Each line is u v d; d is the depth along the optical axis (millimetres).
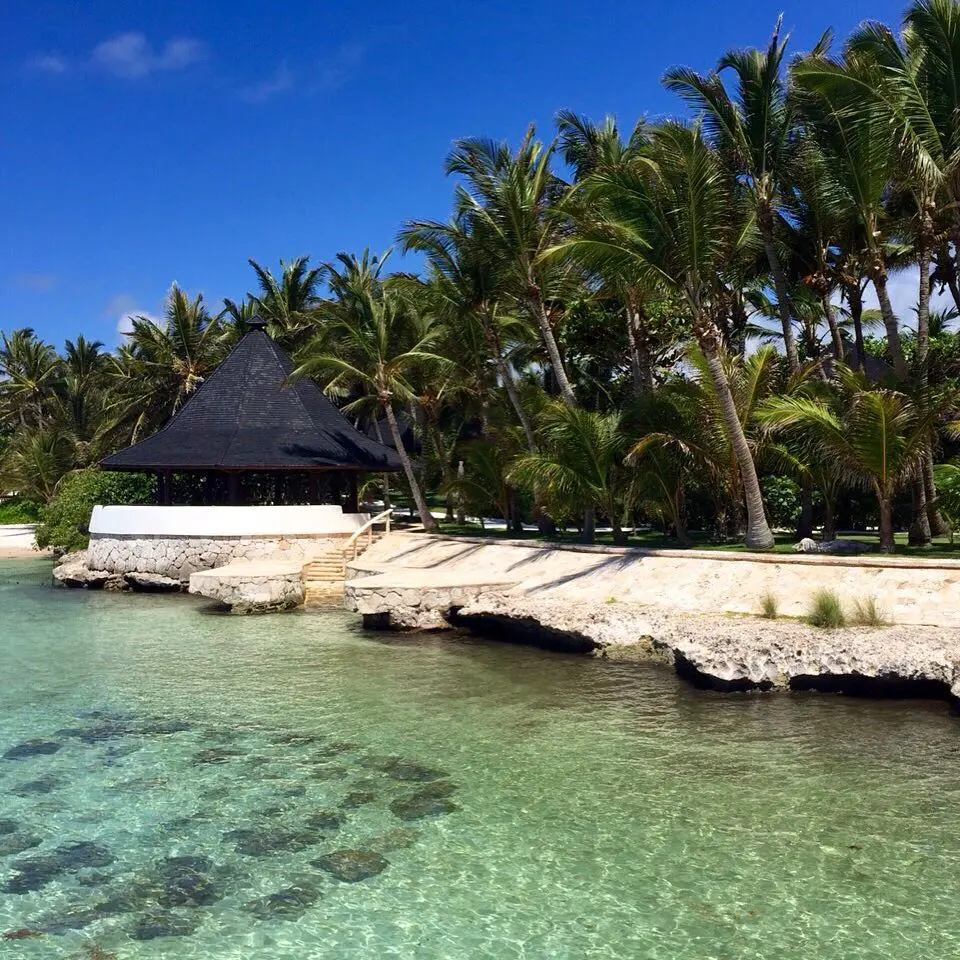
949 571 15305
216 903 7477
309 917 7215
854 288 24234
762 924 6984
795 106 21859
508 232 24266
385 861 8227
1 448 65250
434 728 12406
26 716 13352
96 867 8188
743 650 13711
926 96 19391
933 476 19984
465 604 19922
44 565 39219
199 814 9430
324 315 41500
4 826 9156
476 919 7148
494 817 9211
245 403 33938
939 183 18219
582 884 7711
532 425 28406
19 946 6809
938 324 36625
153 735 12312
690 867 7988
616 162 26156
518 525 30766
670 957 6531
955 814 9031
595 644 16406
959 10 18375
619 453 22453
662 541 24297
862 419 17344
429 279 29266
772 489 25312
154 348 46875
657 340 30812
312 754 11383
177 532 29094
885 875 7762
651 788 9938
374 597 19812
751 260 25781
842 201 21781
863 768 10367
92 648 18656
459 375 33062
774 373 21641
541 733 12070
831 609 14523
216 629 20828
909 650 12805
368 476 44000
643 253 19469
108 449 49969
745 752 11047
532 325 28922
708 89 21797
